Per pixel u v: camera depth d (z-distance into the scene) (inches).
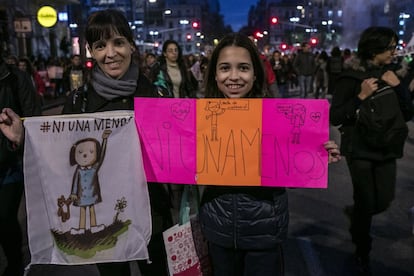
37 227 90.1
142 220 90.7
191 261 91.2
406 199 195.3
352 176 128.3
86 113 90.0
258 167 86.0
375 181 126.1
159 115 87.8
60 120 87.6
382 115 116.9
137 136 88.6
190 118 87.1
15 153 107.7
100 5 2645.2
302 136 84.6
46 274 134.3
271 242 85.2
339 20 3380.9
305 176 85.4
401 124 118.0
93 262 91.6
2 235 112.3
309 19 3457.2
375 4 2874.0
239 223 85.3
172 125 87.8
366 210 127.3
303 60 614.5
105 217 90.5
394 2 2455.7
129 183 89.7
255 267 87.1
